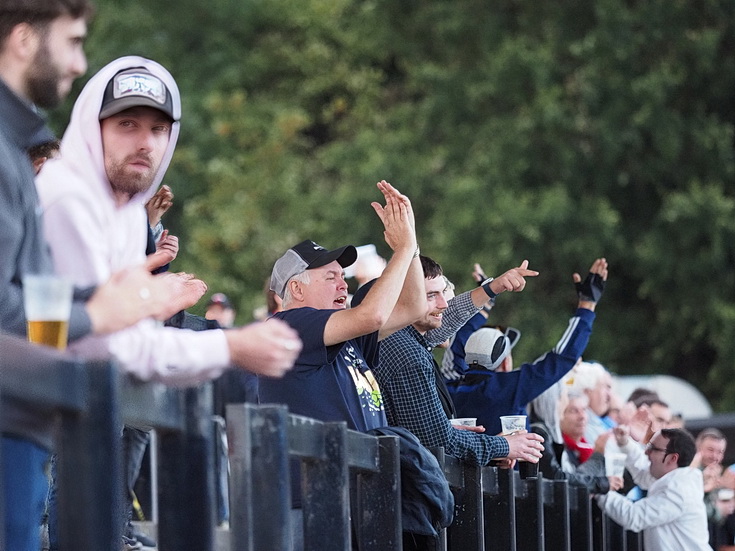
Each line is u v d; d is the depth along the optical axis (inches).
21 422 270.2
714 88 2222.0
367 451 422.0
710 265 2091.5
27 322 294.2
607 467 792.3
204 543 301.1
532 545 631.8
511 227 2080.5
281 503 327.0
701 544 787.4
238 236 2353.6
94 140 354.3
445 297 657.0
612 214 2107.5
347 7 2837.1
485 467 569.9
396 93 2797.7
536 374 668.7
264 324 311.3
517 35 2325.3
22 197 299.6
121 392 268.2
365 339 524.7
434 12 2385.6
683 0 2217.0
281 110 2647.6
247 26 2802.7
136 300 285.0
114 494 260.2
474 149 2240.4
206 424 304.5
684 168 2193.7
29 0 309.7
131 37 2672.2
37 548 284.5
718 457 944.3
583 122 2175.2
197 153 2566.4
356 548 473.1
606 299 2175.2
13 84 313.7
